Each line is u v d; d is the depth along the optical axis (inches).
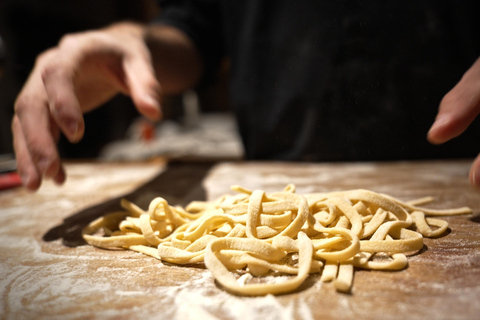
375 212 28.2
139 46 47.4
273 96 62.5
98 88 46.2
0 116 77.0
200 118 151.3
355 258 22.3
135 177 54.5
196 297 19.9
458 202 35.0
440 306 17.8
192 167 59.4
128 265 24.7
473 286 19.5
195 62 78.2
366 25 51.2
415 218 28.5
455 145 56.4
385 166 53.1
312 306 18.4
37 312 19.3
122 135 144.3
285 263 23.0
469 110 25.4
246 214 25.9
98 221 31.4
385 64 51.8
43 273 24.1
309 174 50.4
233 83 69.1
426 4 50.3
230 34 69.9
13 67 68.5
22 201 45.0
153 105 40.3
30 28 94.3
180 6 79.4
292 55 58.6
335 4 52.6
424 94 52.7
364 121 54.5
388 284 20.1
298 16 56.6
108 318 18.4
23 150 35.6
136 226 28.6
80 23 121.4
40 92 35.0
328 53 53.6
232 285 19.7
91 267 24.7
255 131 65.1
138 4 146.4
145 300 20.0
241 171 54.5
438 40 51.3
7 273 24.4
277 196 27.7
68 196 46.1
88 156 116.0
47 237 31.6
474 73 26.2
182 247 25.4
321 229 24.3
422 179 44.7
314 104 56.1
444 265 22.1
